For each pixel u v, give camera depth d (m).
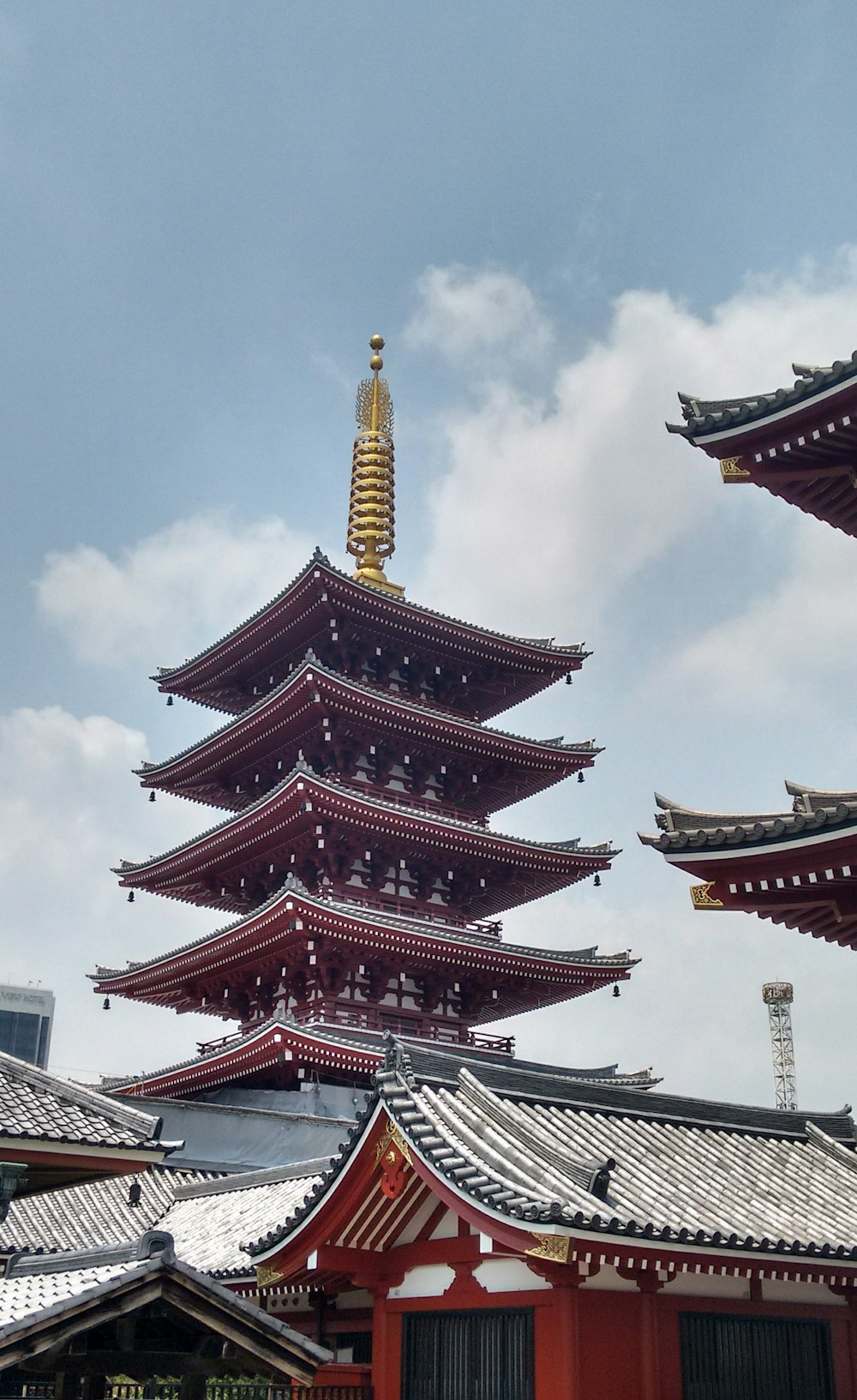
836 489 20.80
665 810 20.52
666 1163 23.86
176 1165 41.72
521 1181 20.17
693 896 19.72
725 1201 22.67
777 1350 21.72
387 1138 21.81
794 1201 23.69
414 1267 22.44
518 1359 19.94
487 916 59.88
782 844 18.27
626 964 55.19
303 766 49.03
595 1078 54.56
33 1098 21.38
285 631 56.47
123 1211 37.31
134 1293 12.95
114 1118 21.50
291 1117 44.28
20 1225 34.78
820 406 19.05
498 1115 22.83
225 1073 50.41
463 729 55.69
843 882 18.84
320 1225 22.42
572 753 58.28
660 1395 19.53
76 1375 12.99
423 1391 21.59
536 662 59.91
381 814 51.34
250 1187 36.44
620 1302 19.94
